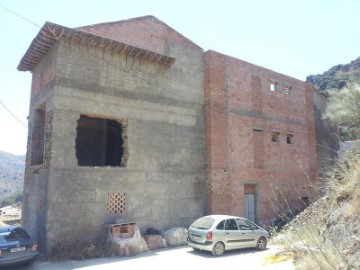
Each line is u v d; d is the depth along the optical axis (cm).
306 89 2594
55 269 1064
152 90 1688
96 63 1511
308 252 659
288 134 2362
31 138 1723
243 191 1964
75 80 1436
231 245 1314
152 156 1631
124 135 1569
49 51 1528
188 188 1748
